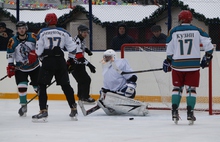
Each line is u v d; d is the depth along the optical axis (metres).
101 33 27.39
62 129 17.14
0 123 18.80
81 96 25.39
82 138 15.24
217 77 22.56
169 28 26.08
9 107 24.12
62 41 19.02
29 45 20.31
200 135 15.50
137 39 27.00
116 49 26.33
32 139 15.19
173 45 18.11
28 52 20.34
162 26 26.69
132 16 27.30
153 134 15.85
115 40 26.33
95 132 16.41
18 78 20.55
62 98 27.22
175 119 18.06
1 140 15.12
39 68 20.69
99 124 18.36
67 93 19.31
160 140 14.73
